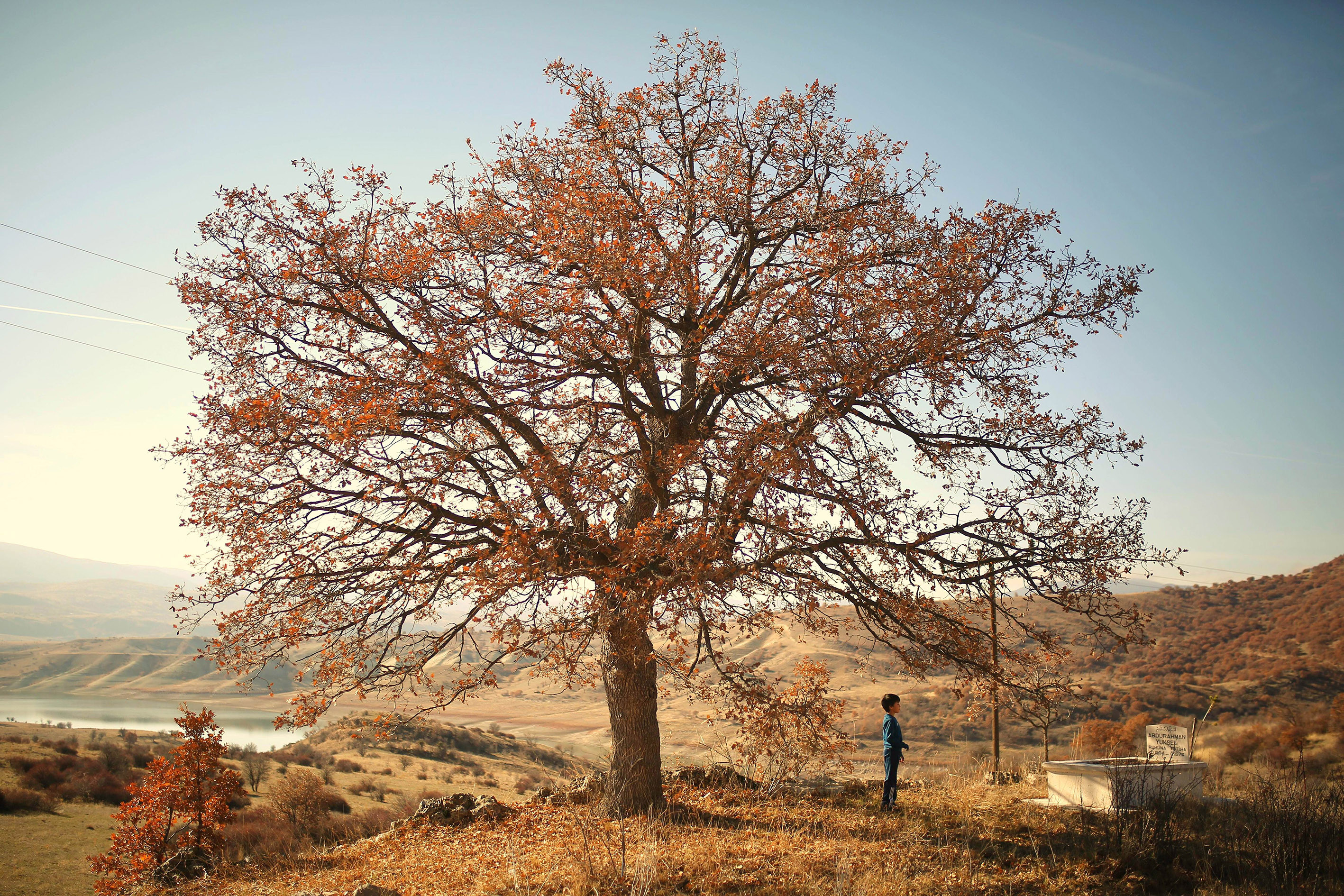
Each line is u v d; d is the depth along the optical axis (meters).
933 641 10.95
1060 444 11.04
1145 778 10.39
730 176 13.03
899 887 7.14
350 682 9.94
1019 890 7.25
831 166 13.20
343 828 19.31
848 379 9.91
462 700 10.16
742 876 7.69
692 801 12.40
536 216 11.40
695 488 9.80
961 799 12.38
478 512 10.13
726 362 10.33
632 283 10.08
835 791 13.55
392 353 10.77
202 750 16.66
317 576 10.02
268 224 11.05
